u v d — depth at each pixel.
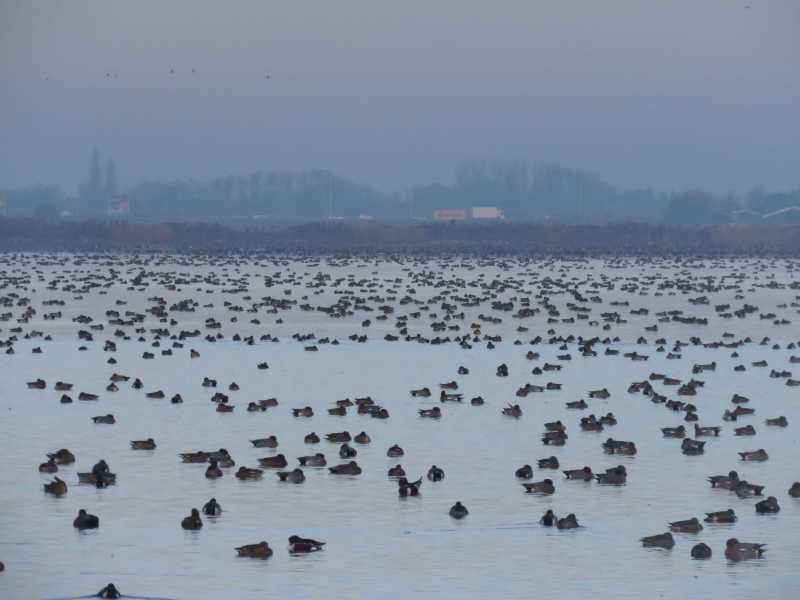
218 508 72.12
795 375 129.38
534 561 63.81
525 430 97.75
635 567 63.00
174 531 68.75
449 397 111.31
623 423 101.50
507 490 78.38
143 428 97.56
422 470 83.56
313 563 63.00
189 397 112.69
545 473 83.00
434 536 67.94
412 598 57.97
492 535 68.31
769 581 60.94
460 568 62.25
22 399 111.00
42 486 78.50
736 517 72.25
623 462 86.75
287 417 102.88
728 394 116.94
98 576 60.84
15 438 93.38
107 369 130.00
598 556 64.75
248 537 67.62
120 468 83.75
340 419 102.06
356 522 70.94
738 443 93.69
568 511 73.62
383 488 78.62
